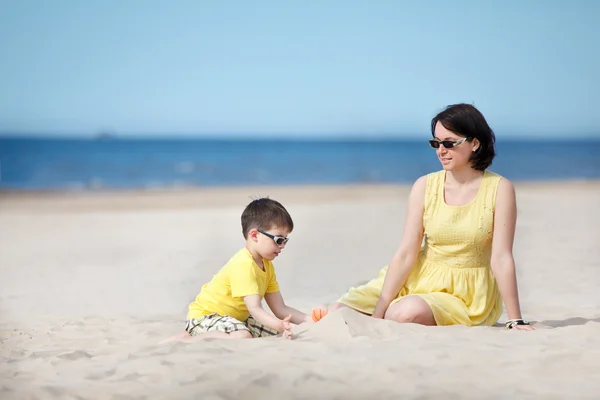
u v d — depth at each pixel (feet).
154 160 212.23
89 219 56.70
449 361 11.66
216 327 14.55
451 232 15.51
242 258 14.80
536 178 124.36
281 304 15.81
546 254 32.68
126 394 10.30
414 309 14.87
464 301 15.67
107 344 15.16
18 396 10.53
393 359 11.78
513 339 13.20
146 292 26.84
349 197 76.18
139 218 56.75
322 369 11.25
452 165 15.39
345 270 31.07
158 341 15.35
